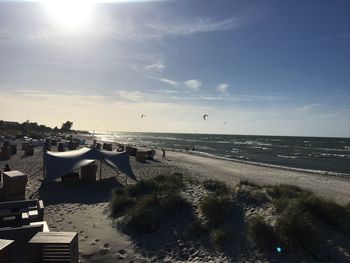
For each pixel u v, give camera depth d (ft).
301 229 23.07
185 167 94.99
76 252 16.61
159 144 291.17
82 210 36.37
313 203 26.84
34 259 15.14
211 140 426.51
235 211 28.35
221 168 102.83
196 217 28.63
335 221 25.11
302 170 110.32
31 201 23.16
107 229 28.94
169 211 29.76
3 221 20.16
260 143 347.36
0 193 28.53
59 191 47.60
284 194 30.86
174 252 24.29
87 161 52.85
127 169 55.98
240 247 23.68
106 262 22.58
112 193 41.91
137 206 31.14
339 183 81.92
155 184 40.50
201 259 23.06
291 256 21.91
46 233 16.51
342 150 234.99
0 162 77.82
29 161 81.56
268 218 25.95
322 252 21.99
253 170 102.58
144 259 23.27
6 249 13.14
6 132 225.97
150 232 27.48
